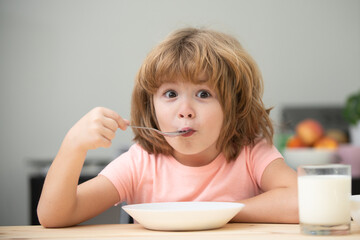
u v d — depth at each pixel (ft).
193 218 2.51
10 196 12.29
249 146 3.77
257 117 3.74
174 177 3.70
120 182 3.57
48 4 12.71
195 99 3.25
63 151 2.97
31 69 12.58
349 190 2.34
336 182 2.29
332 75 13.17
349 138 8.99
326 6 13.23
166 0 13.08
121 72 12.87
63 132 12.62
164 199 3.68
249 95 3.60
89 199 3.26
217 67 3.28
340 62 13.19
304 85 13.16
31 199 6.18
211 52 3.35
